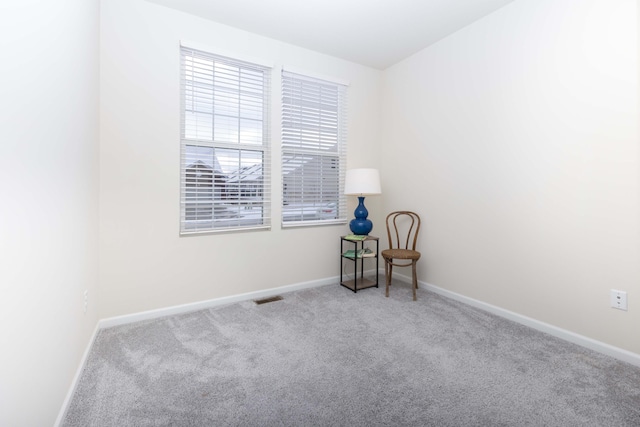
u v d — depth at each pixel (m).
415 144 3.21
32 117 1.02
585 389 1.53
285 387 1.55
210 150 2.64
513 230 2.36
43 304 1.12
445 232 2.92
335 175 3.37
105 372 1.66
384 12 2.49
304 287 3.15
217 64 2.64
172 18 2.42
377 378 1.62
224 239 2.71
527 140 2.25
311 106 3.17
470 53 2.65
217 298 2.68
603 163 1.87
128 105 2.27
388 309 2.59
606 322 1.88
